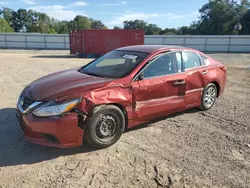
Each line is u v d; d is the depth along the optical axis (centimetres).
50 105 332
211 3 7538
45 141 337
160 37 4050
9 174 308
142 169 326
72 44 2584
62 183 293
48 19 11062
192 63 504
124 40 2498
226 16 7169
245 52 3803
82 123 342
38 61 1722
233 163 347
